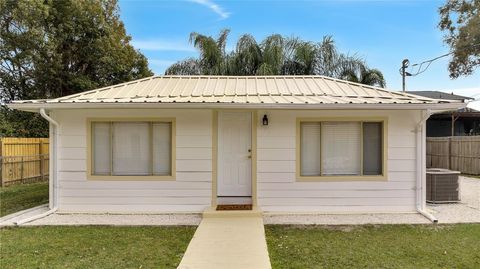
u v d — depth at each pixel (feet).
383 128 25.12
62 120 25.29
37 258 16.06
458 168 51.65
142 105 22.80
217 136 25.61
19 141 42.32
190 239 19.02
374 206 25.09
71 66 63.62
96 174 25.30
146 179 25.12
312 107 22.74
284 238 19.26
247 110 25.52
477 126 74.64
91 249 17.34
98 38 61.36
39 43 54.49
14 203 29.58
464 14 72.95
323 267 14.98
